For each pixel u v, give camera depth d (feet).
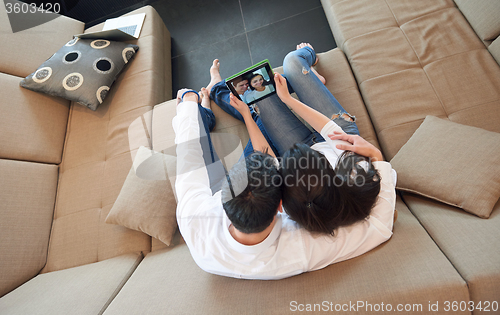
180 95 4.61
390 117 4.43
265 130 4.53
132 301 3.15
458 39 4.59
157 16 6.53
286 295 2.72
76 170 4.96
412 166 3.69
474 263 2.61
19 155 4.63
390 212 2.85
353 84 4.88
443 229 3.11
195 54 7.07
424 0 5.02
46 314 3.25
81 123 5.37
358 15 5.24
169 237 3.97
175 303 2.94
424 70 4.58
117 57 5.49
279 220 2.68
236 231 2.49
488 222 2.96
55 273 4.09
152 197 4.05
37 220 4.41
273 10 7.02
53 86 5.08
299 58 4.51
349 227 2.73
